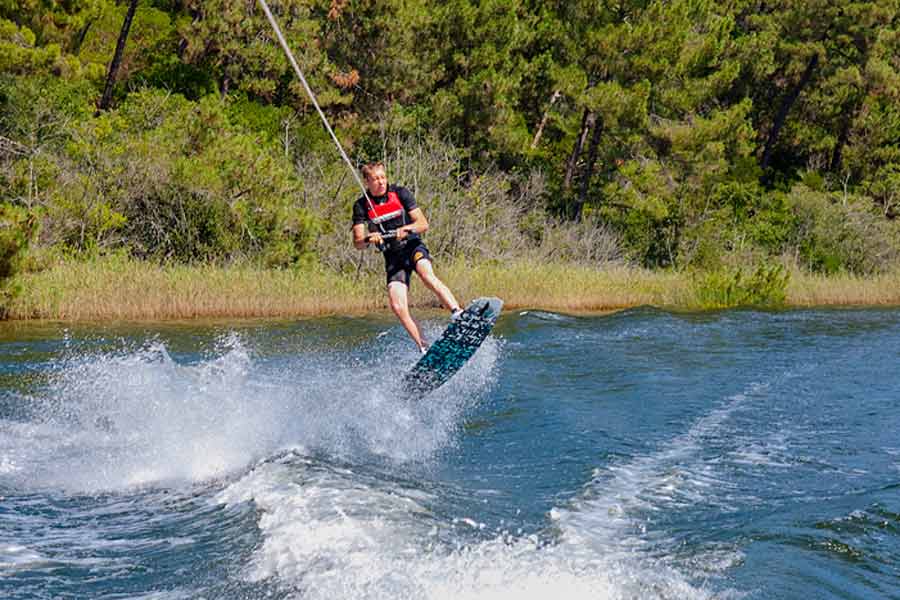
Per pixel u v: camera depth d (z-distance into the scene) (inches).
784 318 2066.9
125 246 2304.4
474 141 3346.5
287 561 504.7
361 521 557.0
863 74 4379.9
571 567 506.0
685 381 1153.4
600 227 3400.6
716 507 641.6
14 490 671.8
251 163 2399.1
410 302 2237.9
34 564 526.6
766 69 4308.6
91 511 625.6
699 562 527.8
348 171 2770.7
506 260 2792.8
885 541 568.4
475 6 3371.1
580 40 3334.2
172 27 3358.8
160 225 2388.0
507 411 965.8
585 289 2434.8
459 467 751.7
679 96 3417.8
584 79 3253.0
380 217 836.6
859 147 4611.2
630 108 3206.2
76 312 1802.4
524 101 3636.8
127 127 2568.9
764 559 535.8
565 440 842.2
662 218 3410.4
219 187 2356.1
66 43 2662.4
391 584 470.0
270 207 2393.0
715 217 3585.1
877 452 806.5
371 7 3346.5
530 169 3479.3
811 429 896.3
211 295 1927.9
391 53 3336.6
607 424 909.2
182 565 517.3
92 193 2319.1
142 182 2389.3
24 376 1092.5
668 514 624.7
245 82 3277.6
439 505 618.8
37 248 1866.4
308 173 2849.4
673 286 2620.6
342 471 681.0
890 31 4259.4
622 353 1385.3
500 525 585.3
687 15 3346.5
